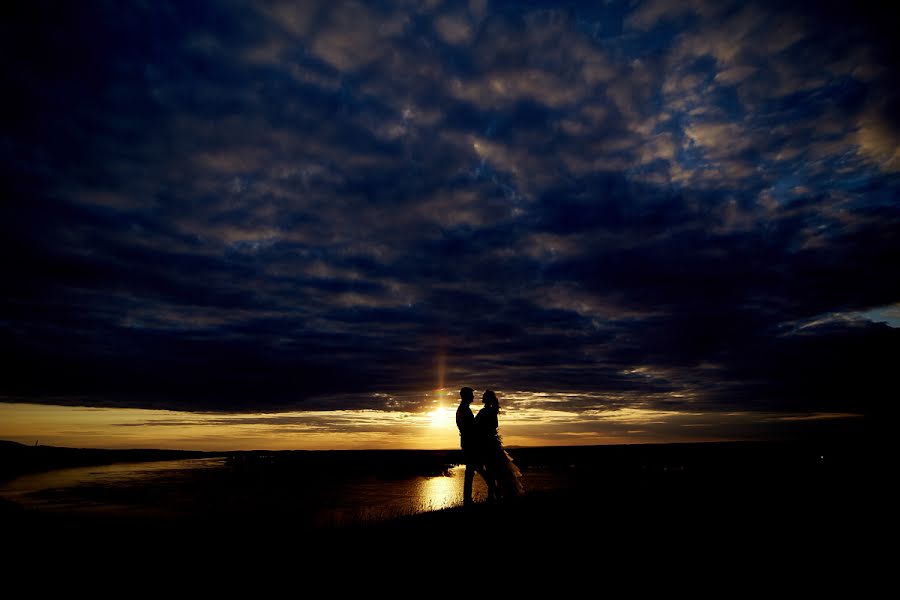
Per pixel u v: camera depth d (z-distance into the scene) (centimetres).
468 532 731
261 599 498
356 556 631
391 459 13600
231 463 10975
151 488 5016
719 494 1041
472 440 1085
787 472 1495
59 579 596
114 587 554
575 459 10475
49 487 4881
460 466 10831
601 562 564
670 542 643
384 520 877
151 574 598
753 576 504
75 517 2188
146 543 791
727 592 462
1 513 1294
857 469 1470
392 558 614
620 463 7062
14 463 8644
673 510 862
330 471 8812
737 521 762
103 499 3831
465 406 1127
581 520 791
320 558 630
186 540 798
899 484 1053
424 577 538
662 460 6606
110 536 921
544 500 1009
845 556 559
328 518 1012
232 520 2173
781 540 639
